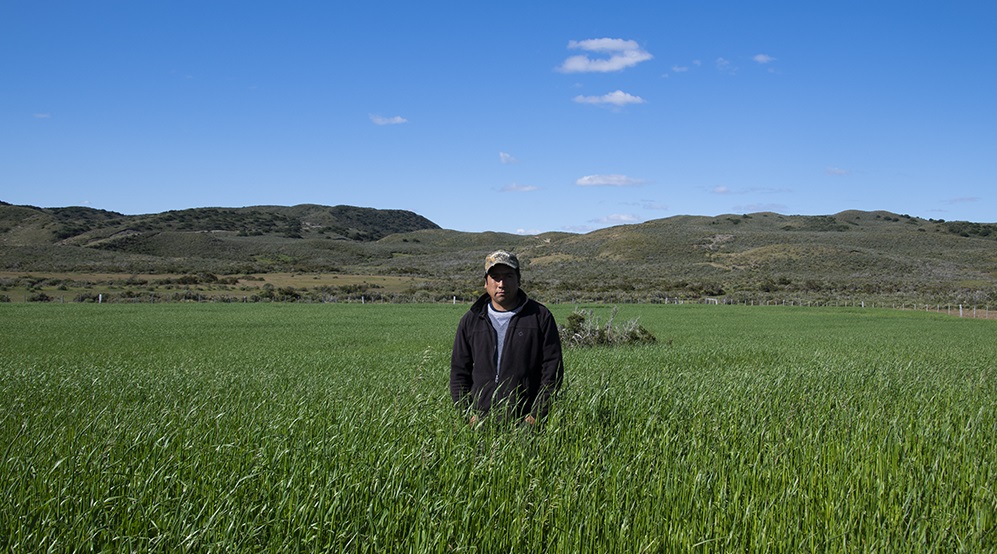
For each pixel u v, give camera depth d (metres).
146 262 112.94
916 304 68.12
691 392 9.22
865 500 5.05
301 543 4.16
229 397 9.84
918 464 5.84
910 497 4.98
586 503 4.66
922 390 10.80
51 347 23.73
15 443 6.28
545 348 6.30
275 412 8.13
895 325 40.88
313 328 34.50
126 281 80.38
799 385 10.56
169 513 4.37
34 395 10.37
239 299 65.12
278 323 38.00
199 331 32.00
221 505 4.48
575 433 6.32
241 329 33.47
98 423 7.31
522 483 4.96
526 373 6.25
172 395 10.38
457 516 4.51
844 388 10.74
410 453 5.27
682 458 5.82
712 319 44.97
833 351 22.03
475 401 6.28
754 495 5.07
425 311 51.00
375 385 11.46
